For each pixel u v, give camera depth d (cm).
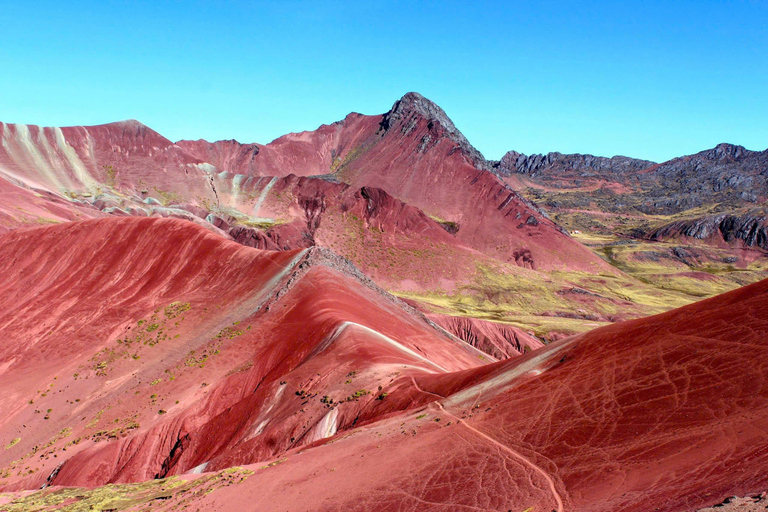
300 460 2734
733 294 2277
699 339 2086
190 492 2739
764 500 1002
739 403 1619
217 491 2591
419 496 1856
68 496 3216
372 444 2609
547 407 2239
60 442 4753
